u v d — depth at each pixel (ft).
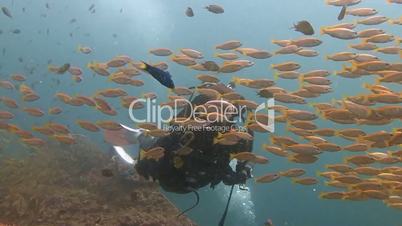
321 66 31.04
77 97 7.66
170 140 5.33
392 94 6.27
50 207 8.54
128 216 8.29
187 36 41.32
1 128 8.00
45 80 27.25
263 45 39.91
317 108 7.20
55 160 11.32
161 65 7.66
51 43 40.98
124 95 7.62
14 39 38.55
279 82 29.14
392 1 7.63
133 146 7.19
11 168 10.59
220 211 15.94
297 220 19.92
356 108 6.26
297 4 37.81
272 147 6.34
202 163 5.31
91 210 8.61
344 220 20.11
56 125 7.48
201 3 40.65
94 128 7.08
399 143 6.01
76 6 42.06
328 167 6.64
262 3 38.93
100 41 41.52
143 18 41.52
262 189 21.13
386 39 6.97
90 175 10.59
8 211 8.54
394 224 19.12
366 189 6.17
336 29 6.89
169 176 5.48
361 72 6.89
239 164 5.55
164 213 8.97
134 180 9.96
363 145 6.48
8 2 41.98
